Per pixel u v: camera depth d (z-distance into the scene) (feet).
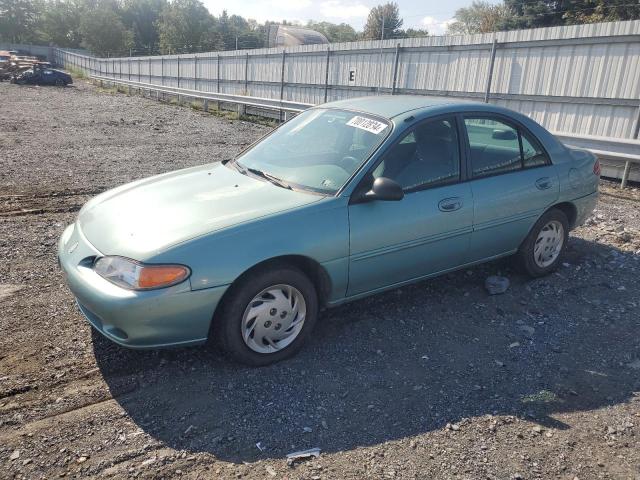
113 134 48.49
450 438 9.38
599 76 35.24
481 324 13.55
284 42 138.92
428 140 13.23
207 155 38.45
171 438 9.16
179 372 11.05
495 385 11.00
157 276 9.87
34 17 325.62
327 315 13.73
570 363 11.87
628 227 21.61
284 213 11.06
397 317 13.76
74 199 25.12
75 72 195.21
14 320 12.89
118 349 11.78
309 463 8.68
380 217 12.05
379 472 8.51
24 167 32.14
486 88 43.32
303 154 13.46
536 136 15.60
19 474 8.23
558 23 142.00
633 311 14.37
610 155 30.25
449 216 13.15
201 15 288.30
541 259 16.17
